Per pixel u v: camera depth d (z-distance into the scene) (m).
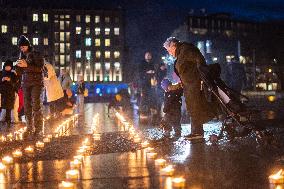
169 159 6.85
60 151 8.11
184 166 6.18
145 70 18.58
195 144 8.57
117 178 5.41
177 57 9.42
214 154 7.22
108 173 5.77
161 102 18.31
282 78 86.50
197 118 9.28
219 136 8.59
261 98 41.84
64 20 127.31
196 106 9.23
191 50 9.17
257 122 8.27
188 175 5.52
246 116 8.26
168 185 4.93
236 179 5.21
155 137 10.29
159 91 18.33
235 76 21.89
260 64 88.06
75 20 127.88
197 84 9.18
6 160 6.77
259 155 7.00
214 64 8.70
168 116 11.23
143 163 6.54
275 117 15.50
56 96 14.39
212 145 8.34
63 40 127.12
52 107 19.97
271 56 87.88
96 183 5.15
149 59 18.70
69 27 127.56
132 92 50.03
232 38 105.56
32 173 5.91
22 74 11.71
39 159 7.19
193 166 6.16
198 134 9.31
